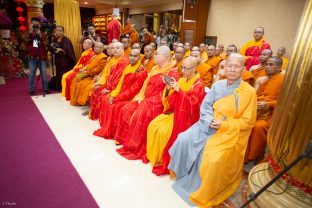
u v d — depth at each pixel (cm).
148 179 225
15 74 638
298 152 141
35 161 246
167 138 231
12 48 658
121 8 1271
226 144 192
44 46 468
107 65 374
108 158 259
